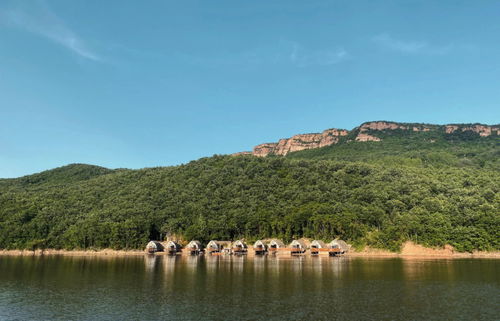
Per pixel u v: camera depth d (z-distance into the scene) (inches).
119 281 2768.2
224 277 2925.7
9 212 7052.2
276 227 6176.2
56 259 4940.9
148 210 6845.5
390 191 6638.8
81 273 3272.6
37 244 6378.0
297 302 1978.3
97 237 6220.5
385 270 3356.3
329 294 2192.4
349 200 6520.7
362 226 5782.5
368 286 2463.1
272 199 6978.4
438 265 3806.6
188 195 7440.9
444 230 5418.3
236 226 6363.2
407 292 2249.0
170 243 6072.8
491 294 2183.8
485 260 4434.1
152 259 4837.6
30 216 7042.3
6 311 1843.0
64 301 2064.5
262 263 4131.4
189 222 6648.6
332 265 3838.6
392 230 5526.6
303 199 6732.3
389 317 1674.5
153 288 2442.2
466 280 2723.9
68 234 6378.0
